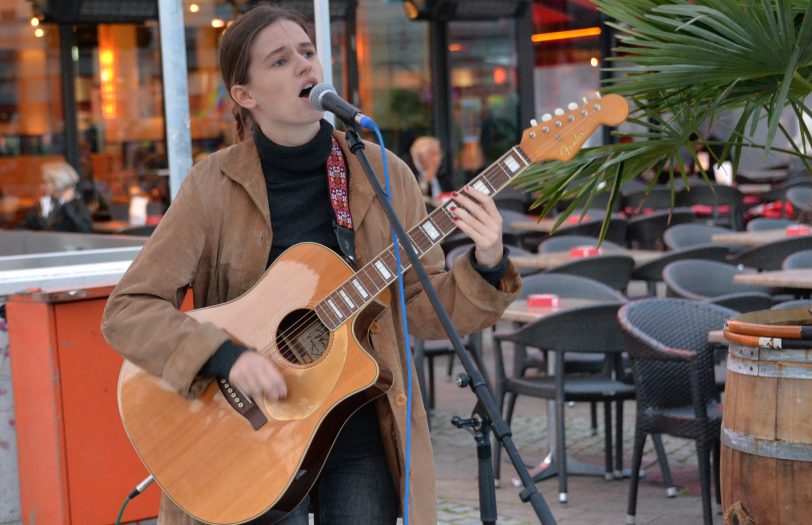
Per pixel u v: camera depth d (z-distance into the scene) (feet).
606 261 21.80
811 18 8.87
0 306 12.39
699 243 27.61
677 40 9.47
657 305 15.88
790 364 10.14
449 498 16.51
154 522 12.46
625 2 9.90
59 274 12.76
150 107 35.01
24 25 33.32
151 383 8.01
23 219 33.50
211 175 8.01
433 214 7.70
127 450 12.31
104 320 7.82
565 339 16.10
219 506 7.58
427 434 8.05
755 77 9.55
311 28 8.07
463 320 7.84
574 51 43.09
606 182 10.50
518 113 42.75
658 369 15.06
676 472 17.83
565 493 16.28
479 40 41.91
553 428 17.79
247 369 7.41
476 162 42.32
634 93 9.86
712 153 10.50
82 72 34.12
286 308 7.84
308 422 7.56
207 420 7.80
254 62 7.81
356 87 39.37
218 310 7.94
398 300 8.11
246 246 7.98
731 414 10.69
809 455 10.09
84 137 34.27
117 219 34.71
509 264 7.74
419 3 40.50
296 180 8.02
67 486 12.03
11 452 12.55
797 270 20.08
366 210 8.00
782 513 10.27
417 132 41.01
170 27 14.15
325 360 7.72
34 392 12.20
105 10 34.04
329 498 8.04
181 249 7.88
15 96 33.37
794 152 10.19
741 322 10.66
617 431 17.48
